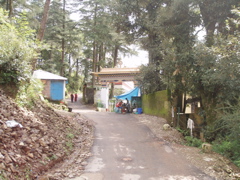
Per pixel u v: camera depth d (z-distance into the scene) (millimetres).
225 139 9156
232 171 5469
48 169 4945
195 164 5871
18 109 6934
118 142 8203
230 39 6875
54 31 33719
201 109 11891
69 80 45125
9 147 4590
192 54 10352
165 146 7766
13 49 7609
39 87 10312
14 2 22219
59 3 34312
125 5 14703
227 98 9562
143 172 5250
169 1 13805
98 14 32500
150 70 14609
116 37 30391
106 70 25688
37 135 5961
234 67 7055
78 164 5660
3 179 3605
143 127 11227
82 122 11078
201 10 11570
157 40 14758
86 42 37312
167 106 12430
